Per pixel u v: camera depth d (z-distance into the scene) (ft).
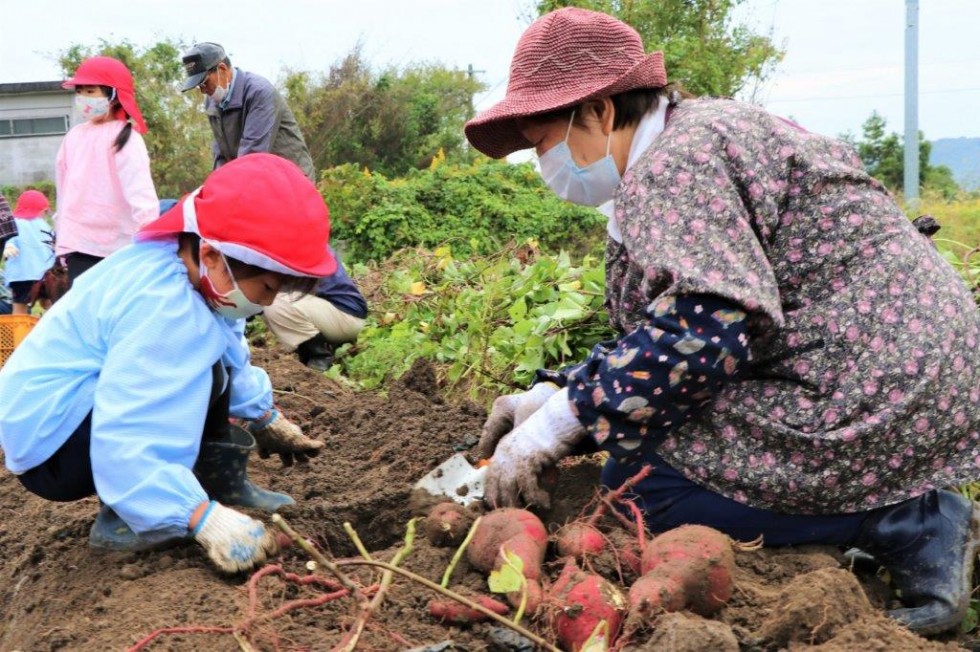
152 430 8.87
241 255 8.79
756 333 8.27
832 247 8.46
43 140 108.58
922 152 106.83
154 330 9.00
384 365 20.36
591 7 55.98
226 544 8.77
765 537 8.91
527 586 7.86
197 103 82.89
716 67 56.29
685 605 7.75
